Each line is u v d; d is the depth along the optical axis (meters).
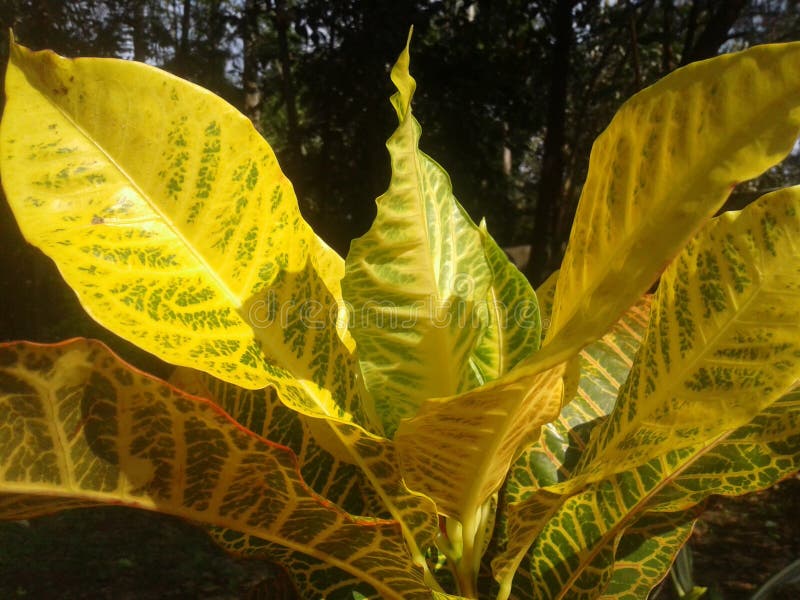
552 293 0.43
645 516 0.40
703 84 0.21
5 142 0.25
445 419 0.24
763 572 2.00
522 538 0.31
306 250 0.31
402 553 0.28
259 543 0.34
